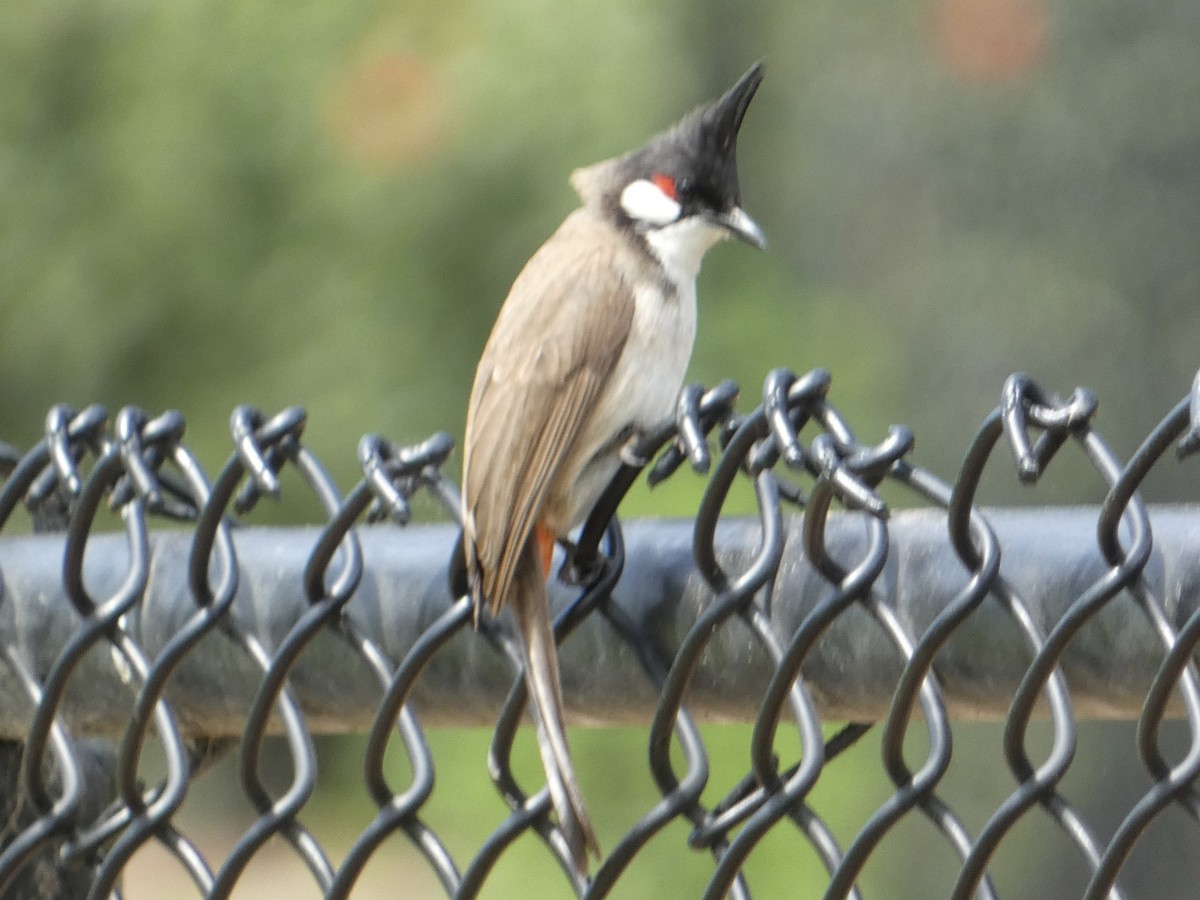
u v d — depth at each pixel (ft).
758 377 41.88
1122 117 36.01
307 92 45.88
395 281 45.98
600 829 34.35
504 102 45.27
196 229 46.52
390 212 45.73
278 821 15.23
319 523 46.88
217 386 47.11
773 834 33.71
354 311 46.14
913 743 32.99
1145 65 35.83
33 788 16.15
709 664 13.89
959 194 38.24
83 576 16.34
